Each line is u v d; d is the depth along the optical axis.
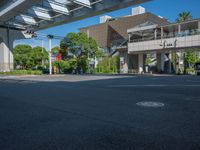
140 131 4.11
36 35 35.38
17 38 38.44
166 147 3.30
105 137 3.78
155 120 4.91
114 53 56.28
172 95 9.09
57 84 15.48
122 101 7.61
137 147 3.31
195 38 35.41
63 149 3.26
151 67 53.03
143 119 5.01
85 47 44.72
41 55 58.56
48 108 6.49
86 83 16.22
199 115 5.38
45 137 3.81
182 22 37.06
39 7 26.64
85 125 4.55
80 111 6.00
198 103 7.13
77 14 28.64
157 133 3.98
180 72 45.69
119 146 3.35
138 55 48.25
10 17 29.83
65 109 6.31
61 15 29.92
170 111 5.87
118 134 3.94
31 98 8.57
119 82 17.16
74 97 8.73
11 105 7.04
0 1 26.98
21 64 62.91
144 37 46.03
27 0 23.17
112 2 24.20
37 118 5.24
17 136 3.90
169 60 49.53
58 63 45.84
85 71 46.81
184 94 9.39
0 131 4.21
